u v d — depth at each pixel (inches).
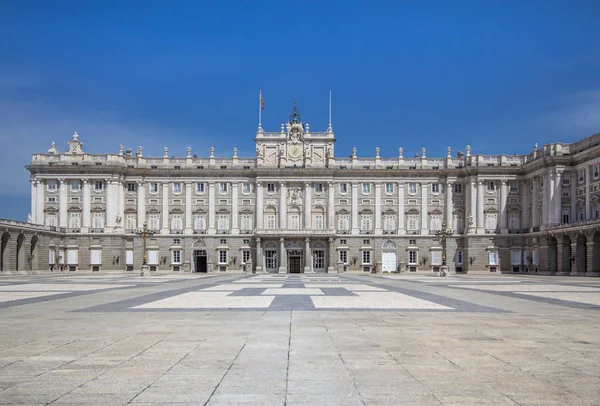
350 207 4756.4
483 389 503.2
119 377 544.4
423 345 715.4
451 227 4704.7
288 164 4744.1
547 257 4077.3
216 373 561.0
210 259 4697.3
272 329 853.8
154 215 4741.6
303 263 4628.4
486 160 4630.9
